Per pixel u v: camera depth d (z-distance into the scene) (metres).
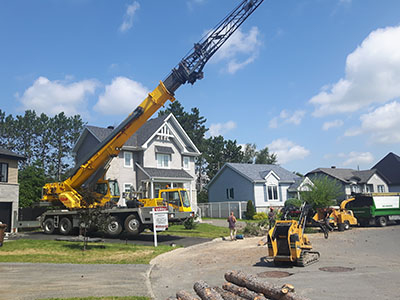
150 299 7.41
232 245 16.88
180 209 20.05
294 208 13.38
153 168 31.75
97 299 7.23
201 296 6.45
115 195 20.88
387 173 57.06
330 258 12.59
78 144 32.88
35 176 32.72
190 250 15.62
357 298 7.23
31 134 63.12
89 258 12.98
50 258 12.75
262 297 6.14
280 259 11.30
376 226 26.86
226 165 43.34
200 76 16.64
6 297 7.41
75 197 19.80
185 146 35.22
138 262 12.36
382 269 10.30
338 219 23.33
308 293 7.78
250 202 37.19
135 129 18.39
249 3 15.53
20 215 24.94
